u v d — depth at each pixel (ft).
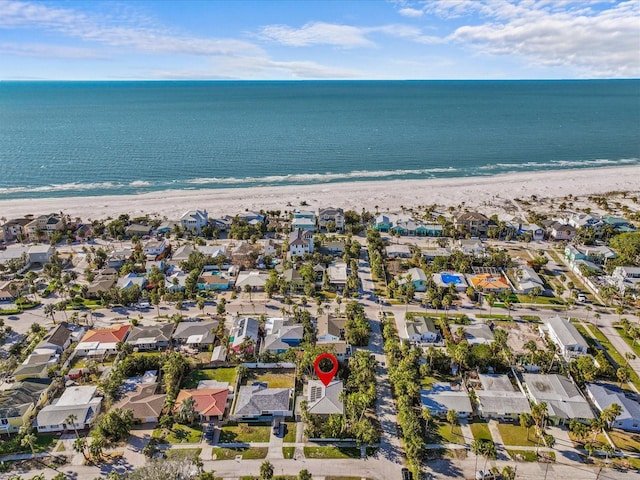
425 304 435.94
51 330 384.27
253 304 439.22
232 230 607.78
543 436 280.10
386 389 322.34
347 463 262.88
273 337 372.38
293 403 309.01
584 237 583.99
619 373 322.34
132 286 449.89
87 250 556.51
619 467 260.21
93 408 294.87
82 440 264.52
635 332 368.89
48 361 339.98
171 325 387.75
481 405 296.51
